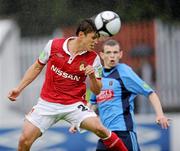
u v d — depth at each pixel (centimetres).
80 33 2084
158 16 3878
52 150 3181
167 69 4097
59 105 2127
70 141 3181
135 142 2294
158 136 3189
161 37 4075
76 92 2134
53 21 3406
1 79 4038
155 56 4094
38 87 4041
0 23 3962
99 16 2208
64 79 2117
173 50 4091
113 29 2197
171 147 3183
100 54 2378
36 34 3969
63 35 3719
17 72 4088
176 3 3816
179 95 4081
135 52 4088
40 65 2148
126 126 2286
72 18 3306
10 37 4050
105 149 2320
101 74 2155
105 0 3183
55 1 3300
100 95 2320
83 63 2111
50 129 3186
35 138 2147
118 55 2338
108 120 2308
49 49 2120
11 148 3209
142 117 3200
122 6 3275
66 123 3189
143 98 3909
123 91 2306
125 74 2309
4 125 3219
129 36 4078
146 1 3734
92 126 2105
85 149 3172
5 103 4009
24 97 4044
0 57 4053
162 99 4088
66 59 2102
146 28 4038
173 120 3198
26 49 4091
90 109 2230
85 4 3209
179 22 3988
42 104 2144
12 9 3584
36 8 3416
